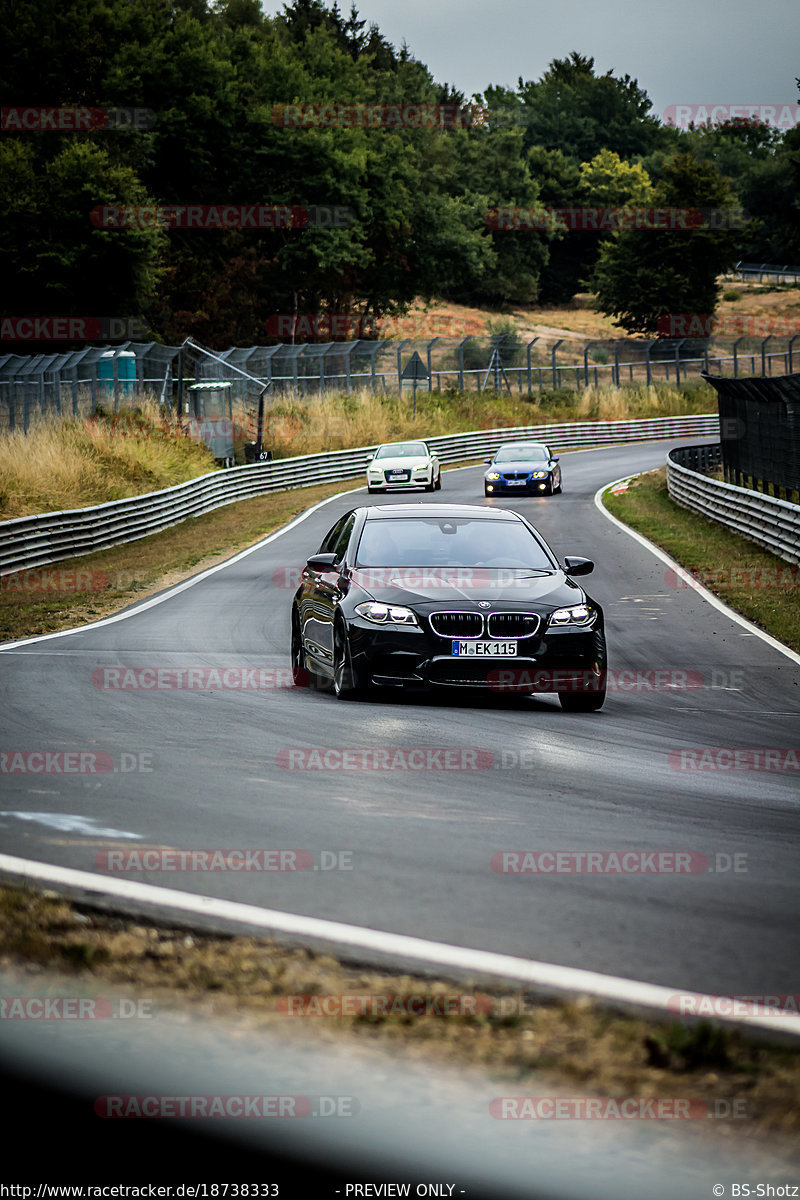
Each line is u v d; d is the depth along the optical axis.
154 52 159.88
